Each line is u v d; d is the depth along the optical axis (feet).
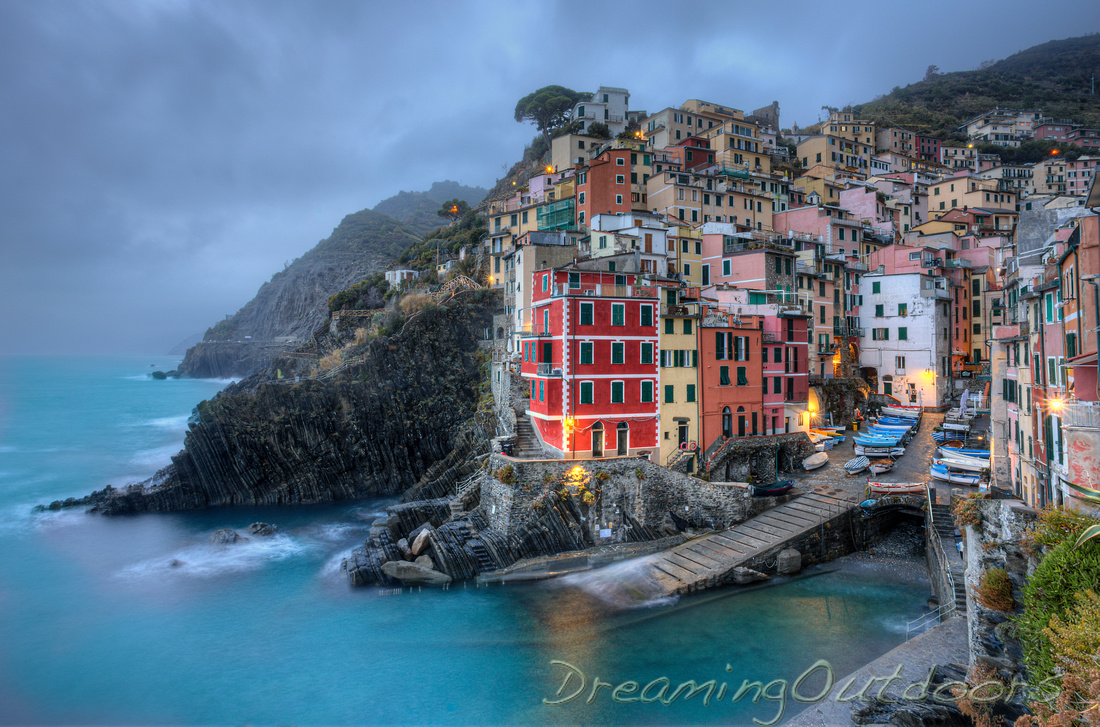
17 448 349.20
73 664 118.93
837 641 113.19
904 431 198.70
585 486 156.15
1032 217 130.52
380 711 100.22
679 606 128.16
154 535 200.34
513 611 129.70
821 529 148.05
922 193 371.56
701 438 179.01
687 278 246.47
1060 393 87.92
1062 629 50.75
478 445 219.61
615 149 287.48
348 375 257.14
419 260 398.01
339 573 156.97
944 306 249.55
